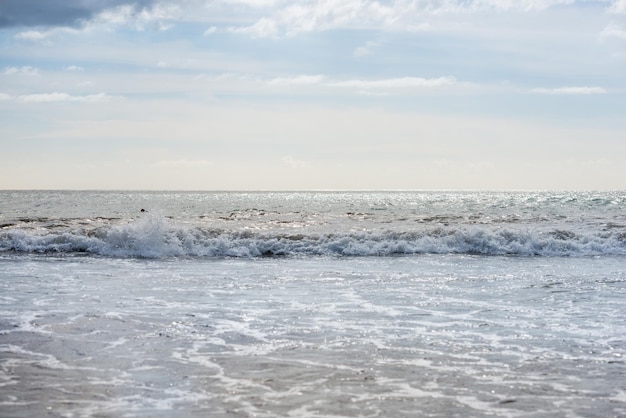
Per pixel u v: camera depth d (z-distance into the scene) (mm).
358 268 18703
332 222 34469
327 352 9266
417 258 21344
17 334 10156
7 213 42875
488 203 68938
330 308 12562
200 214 43156
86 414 6680
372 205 65188
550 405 7062
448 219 36281
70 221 31984
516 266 19266
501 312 12242
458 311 12328
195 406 6945
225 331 10523
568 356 9125
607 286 15453
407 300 13461
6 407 6867
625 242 23969
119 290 14500
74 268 18188
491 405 7055
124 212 45031
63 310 12086
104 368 8375
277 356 9023
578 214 42719
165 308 12422
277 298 13641
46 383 7711
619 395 7414
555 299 13672
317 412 6793
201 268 18562
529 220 35125
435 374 8211
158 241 21844
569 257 21969
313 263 19953
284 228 30031
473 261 20562
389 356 9062
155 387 7602
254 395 7328
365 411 6836
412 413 6789
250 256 21750
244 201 80375
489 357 9047
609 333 10539
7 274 16844
